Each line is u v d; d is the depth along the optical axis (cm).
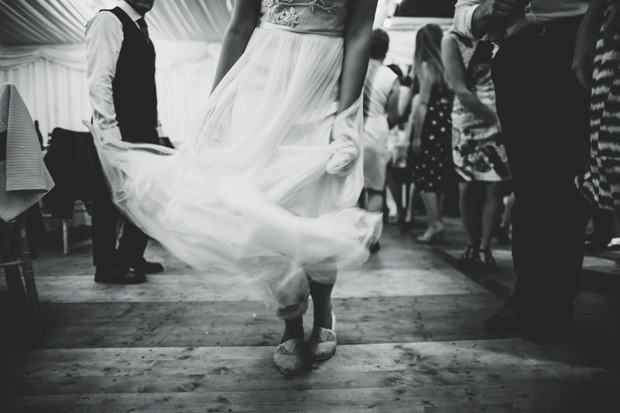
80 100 938
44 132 934
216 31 856
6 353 159
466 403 125
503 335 175
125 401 126
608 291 232
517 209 179
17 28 819
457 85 253
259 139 128
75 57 917
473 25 170
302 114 134
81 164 308
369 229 132
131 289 242
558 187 165
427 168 372
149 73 259
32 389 133
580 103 156
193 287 246
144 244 270
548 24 157
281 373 144
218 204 123
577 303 213
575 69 113
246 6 136
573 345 165
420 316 199
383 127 329
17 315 180
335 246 122
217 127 135
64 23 807
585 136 157
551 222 167
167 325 187
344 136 130
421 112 367
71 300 222
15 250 183
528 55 163
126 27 240
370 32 137
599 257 323
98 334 177
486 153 267
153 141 262
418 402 126
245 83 135
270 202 123
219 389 133
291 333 150
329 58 134
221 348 164
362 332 179
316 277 133
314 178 130
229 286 132
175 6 733
